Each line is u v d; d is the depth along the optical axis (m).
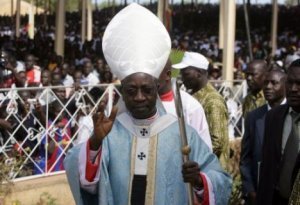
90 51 20.75
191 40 30.97
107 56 3.44
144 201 3.41
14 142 7.04
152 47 3.36
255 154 5.31
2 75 8.87
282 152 4.49
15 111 7.07
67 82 11.18
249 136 5.40
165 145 3.46
